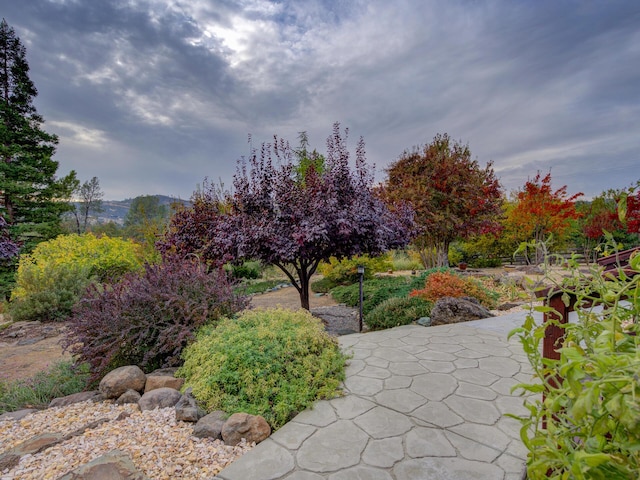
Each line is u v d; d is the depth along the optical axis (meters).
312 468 2.00
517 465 1.97
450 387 3.06
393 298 7.29
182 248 8.10
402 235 7.19
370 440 2.27
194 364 3.19
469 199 11.65
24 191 14.55
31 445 2.23
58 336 6.43
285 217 6.00
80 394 3.18
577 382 0.71
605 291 1.02
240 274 13.56
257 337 3.36
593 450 0.69
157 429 2.46
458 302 5.93
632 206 9.34
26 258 10.41
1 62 14.88
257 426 2.36
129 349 3.70
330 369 3.23
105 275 10.69
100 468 1.84
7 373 4.56
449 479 1.87
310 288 12.15
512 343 4.38
